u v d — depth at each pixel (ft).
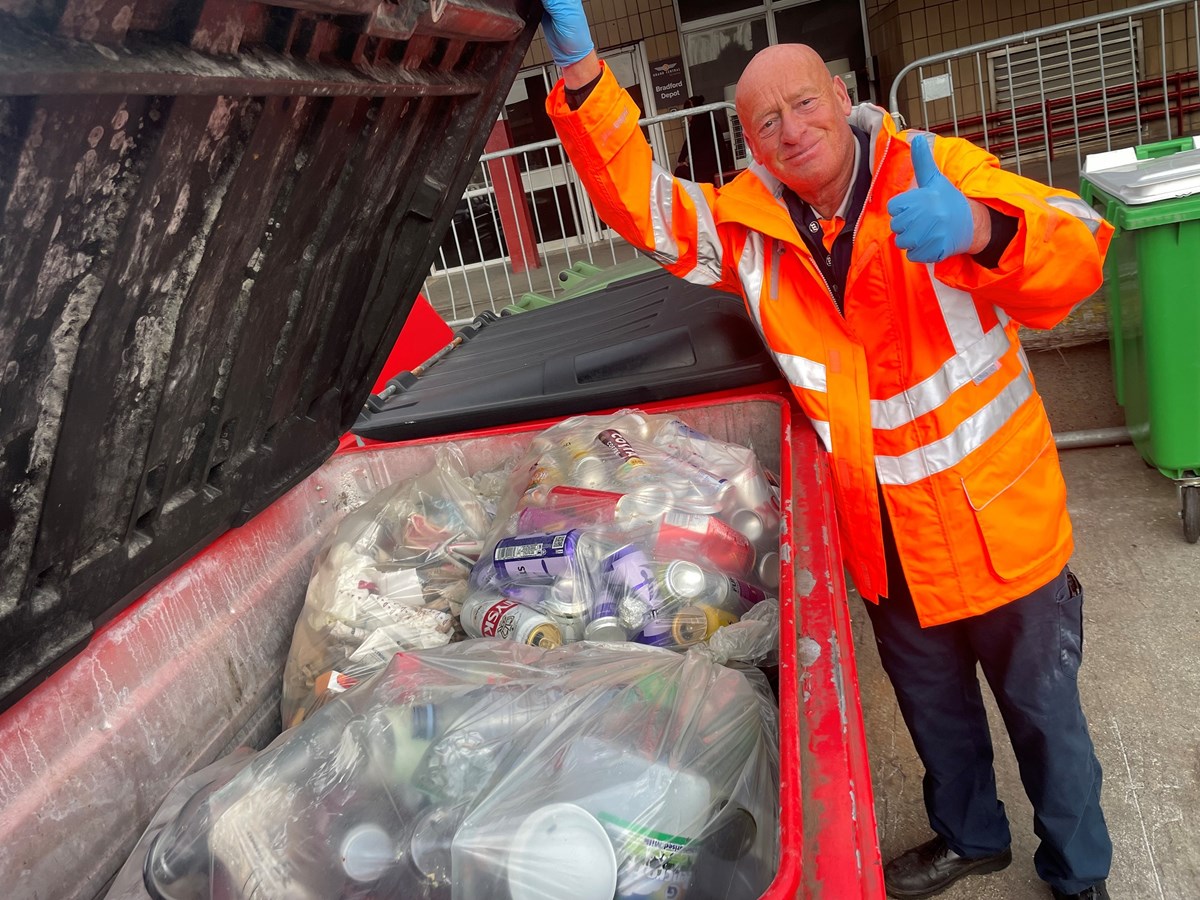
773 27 31.76
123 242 2.33
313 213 3.39
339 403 4.95
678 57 32.27
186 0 2.01
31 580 2.77
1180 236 8.52
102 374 2.61
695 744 2.80
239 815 2.90
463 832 2.54
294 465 4.62
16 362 2.23
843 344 5.04
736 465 4.99
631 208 5.24
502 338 8.95
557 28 4.56
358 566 4.65
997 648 5.51
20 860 3.03
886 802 7.38
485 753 2.86
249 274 3.19
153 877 2.90
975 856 6.41
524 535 4.45
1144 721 7.64
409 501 5.20
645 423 5.57
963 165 4.50
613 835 2.48
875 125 4.72
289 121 2.82
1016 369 5.09
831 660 2.90
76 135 1.94
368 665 4.12
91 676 3.55
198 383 3.28
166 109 2.18
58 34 1.73
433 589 4.65
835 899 2.05
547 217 33.55
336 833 2.79
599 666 3.31
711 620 3.95
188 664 4.06
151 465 3.23
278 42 2.46
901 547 5.32
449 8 3.06
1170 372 9.02
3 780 3.08
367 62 2.97
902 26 29.19
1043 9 28.19
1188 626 8.64
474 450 6.09
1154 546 9.98
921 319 4.83
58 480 2.64
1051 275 4.15
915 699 6.01
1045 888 6.37
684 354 6.31
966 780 6.21
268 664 4.68
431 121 3.93
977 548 5.14
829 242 5.12
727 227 5.29
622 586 4.03
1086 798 5.68
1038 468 5.15
